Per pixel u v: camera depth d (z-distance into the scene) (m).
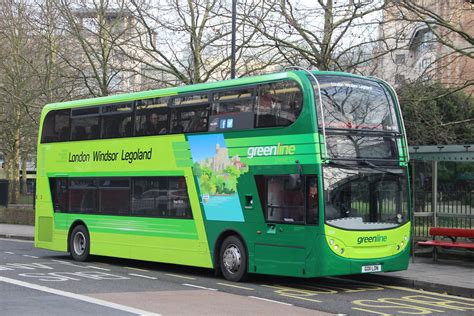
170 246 14.91
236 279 13.46
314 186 11.98
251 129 13.25
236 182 13.44
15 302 10.34
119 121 16.61
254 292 12.12
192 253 14.38
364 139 12.67
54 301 10.50
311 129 12.10
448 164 16.12
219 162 13.85
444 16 20.44
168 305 10.34
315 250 11.90
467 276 13.59
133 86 28.11
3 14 36.56
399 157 13.15
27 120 38.25
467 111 24.48
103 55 26.95
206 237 14.08
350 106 12.67
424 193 16.53
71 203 18.00
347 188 12.25
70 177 18.05
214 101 14.20
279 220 12.55
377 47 21.84
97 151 17.19
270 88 13.04
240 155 13.41
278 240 12.54
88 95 28.66
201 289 12.41
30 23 32.34
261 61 23.47
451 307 10.73
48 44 32.91
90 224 17.28
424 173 16.56
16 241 25.45
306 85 12.31
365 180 12.52
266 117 13.00
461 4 20.33
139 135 15.95
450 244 15.20
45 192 18.88
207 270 15.98
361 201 12.41
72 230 17.95
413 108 20.02
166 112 15.35
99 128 17.22
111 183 16.70
